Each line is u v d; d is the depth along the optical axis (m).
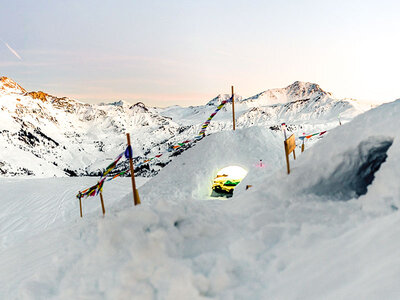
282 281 2.68
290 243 3.29
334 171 4.73
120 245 3.64
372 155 4.57
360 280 2.13
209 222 4.00
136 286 2.84
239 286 2.77
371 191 3.75
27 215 20.41
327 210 3.90
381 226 2.78
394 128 4.15
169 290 2.75
